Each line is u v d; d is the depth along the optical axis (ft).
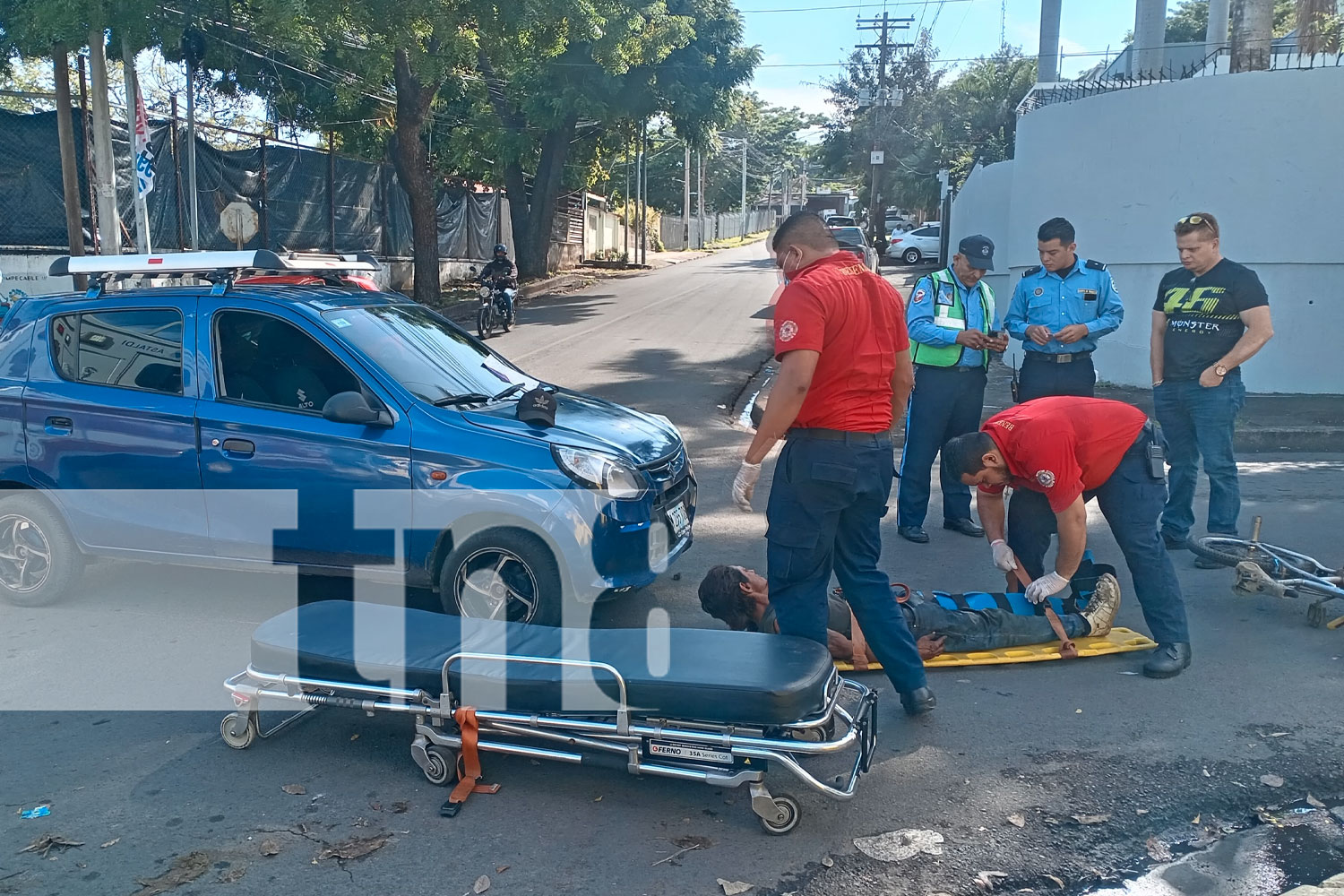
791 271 12.69
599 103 75.51
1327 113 35.45
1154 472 15.01
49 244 46.52
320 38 50.90
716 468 29.12
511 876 10.48
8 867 10.67
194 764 12.83
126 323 17.69
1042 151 43.62
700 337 56.70
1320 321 37.06
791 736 11.42
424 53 52.44
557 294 83.30
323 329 16.79
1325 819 11.46
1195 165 37.60
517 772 12.65
